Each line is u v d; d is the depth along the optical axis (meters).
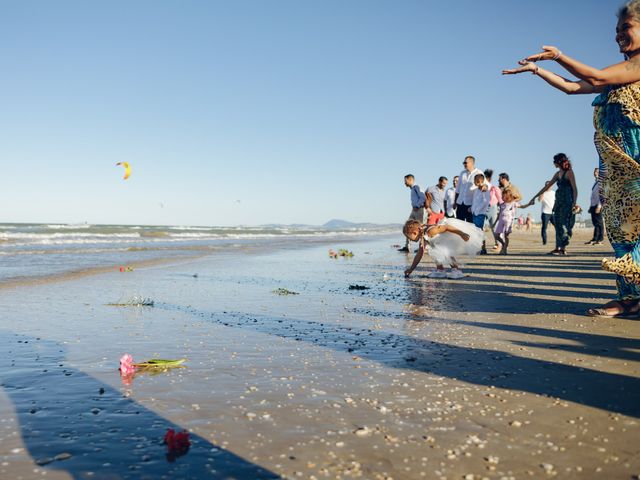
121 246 21.16
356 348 4.03
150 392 3.01
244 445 2.24
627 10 4.00
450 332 4.54
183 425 2.49
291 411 2.65
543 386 2.96
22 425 2.52
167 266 12.47
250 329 4.86
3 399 2.91
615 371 3.22
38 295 7.36
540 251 15.66
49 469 2.05
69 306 6.37
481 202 13.12
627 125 4.20
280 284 8.70
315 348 4.05
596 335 4.23
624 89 4.15
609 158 4.42
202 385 3.13
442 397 2.82
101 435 2.38
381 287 7.99
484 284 8.00
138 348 4.15
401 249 19.97
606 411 2.55
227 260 14.67
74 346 4.24
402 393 2.90
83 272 10.65
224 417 2.58
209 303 6.57
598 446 2.15
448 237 8.96
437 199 13.92
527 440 2.23
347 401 2.79
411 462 2.04
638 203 4.38
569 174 12.64
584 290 7.05
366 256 16.48
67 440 2.33
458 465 2.01
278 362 3.64
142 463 2.09
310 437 2.31
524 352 3.76
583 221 60.53
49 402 2.86
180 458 2.13
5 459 2.14
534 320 4.95
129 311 5.98
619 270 4.34
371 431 2.36
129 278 9.67
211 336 4.57
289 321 5.25
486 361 3.55
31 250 17.22
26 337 4.60
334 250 20.22
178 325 5.11
